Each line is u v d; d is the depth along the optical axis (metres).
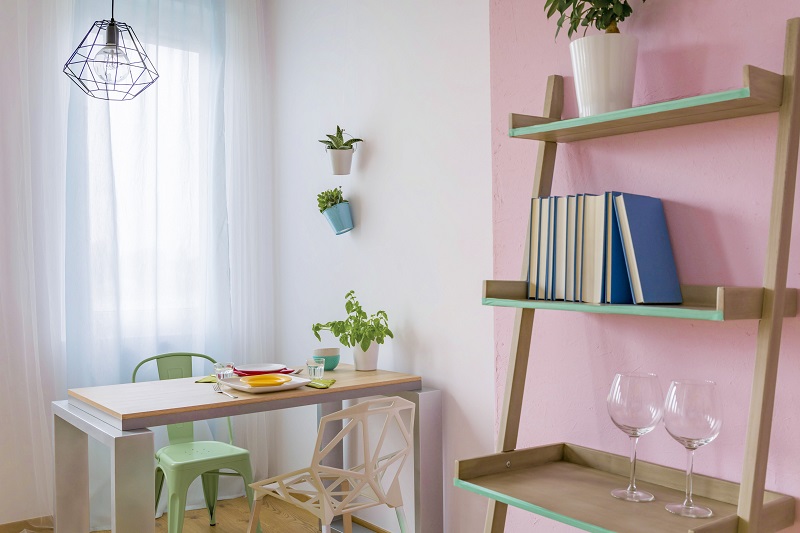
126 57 2.70
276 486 2.46
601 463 1.98
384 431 2.38
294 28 3.72
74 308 3.30
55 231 3.29
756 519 1.43
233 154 3.81
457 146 2.74
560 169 2.13
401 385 2.78
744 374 1.71
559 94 2.08
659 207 1.84
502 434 2.00
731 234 1.73
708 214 1.77
